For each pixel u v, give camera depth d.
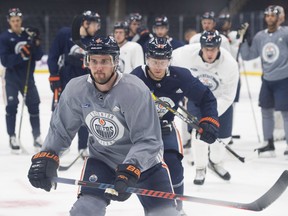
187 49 8.22
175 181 5.82
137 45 10.74
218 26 12.35
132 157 4.58
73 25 9.49
